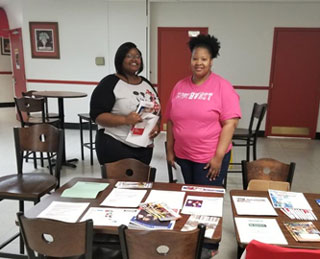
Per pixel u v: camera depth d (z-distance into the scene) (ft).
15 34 22.29
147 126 7.50
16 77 23.59
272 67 19.26
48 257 4.93
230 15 18.94
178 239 3.87
